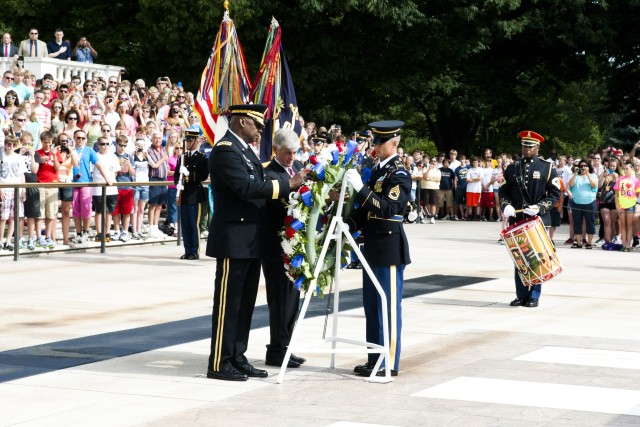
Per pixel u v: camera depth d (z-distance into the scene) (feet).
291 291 42.65
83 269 75.00
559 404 35.40
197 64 175.11
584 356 44.14
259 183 38.29
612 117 248.73
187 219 82.64
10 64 126.62
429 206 138.82
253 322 52.54
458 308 58.23
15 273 72.02
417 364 42.32
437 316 55.21
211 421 32.86
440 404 35.35
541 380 39.29
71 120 92.07
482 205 144.25
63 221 85.92
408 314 55.83
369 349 39.01
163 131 107.86
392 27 172.76
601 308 58.75
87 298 60.49
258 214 39.45
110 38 183.01
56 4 190.29
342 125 195.31
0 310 55.67
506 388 37.86
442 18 176.04
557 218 107.34
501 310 57.57
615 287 68.74
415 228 126.31
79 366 41.34
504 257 88.12
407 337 48.60
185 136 81.82
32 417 33.30
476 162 143.84
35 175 83.56
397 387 38.06
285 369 39.04
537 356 44.06
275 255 41.73
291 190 39.19
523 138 60.18
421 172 138.82
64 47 135.85
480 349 45.62
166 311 55.72
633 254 96.07
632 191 98.84
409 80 177.06
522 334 49.65
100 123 96.07
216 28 168.04
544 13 185.06
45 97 100.01
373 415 33.73
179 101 114.21
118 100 108.78
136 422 32.71
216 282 39.50
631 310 58.08
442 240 106.32
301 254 39.14
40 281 68.03
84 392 36.91
